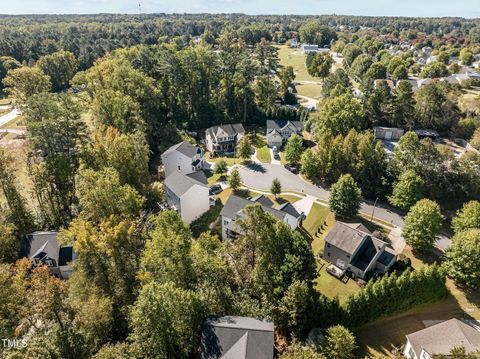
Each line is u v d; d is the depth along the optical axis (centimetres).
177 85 9325
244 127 9888
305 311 3519
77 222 4016
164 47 11688
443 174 6372
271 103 10744
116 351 2536
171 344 2738
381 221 5975
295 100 11669
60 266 4362
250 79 10562
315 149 7669
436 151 6462
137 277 3388
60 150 5319
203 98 9938
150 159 7744
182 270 3269
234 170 6669
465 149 8188
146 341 2689
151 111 8225
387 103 8938
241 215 4978
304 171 7150
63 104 5494
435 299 4309
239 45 14800
